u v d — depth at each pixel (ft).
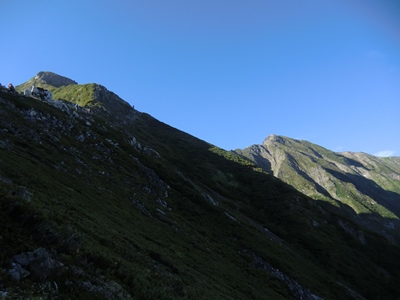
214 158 534.78
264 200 390.83
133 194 174.60
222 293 99.81
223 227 217.56
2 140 126.72
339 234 365.40
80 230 66.69
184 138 645.92
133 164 237.45
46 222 48.83
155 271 74.64
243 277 147.95
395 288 265.34
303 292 177.88
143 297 51.31
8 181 74.28
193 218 205.26
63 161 151.53
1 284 31.45
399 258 347.36
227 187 421.59
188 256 126.41
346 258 292.81
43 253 39.78
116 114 595.88
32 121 189.88
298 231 317.22
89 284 42.57
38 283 35.83
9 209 45.50
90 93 616.80
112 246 71.61
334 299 190.90
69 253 48.16
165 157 421.18
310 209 389.60
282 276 184.24
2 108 176.86
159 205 189.88
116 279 50.93
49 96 274.57
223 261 154.92
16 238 40.93
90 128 277.23
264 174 481.46
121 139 298.15
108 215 111.04
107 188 158.20
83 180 144.97
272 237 273.54
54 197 88.79
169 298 56.75
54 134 192.13
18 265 35.96
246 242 207.72
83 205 100.94
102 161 204.33
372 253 344.28
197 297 73.20
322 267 262.26
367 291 244.42
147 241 108.27
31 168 108.27
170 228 156.25
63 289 37.99
